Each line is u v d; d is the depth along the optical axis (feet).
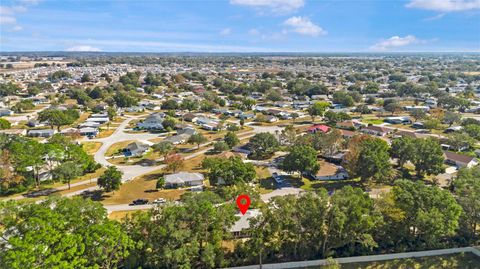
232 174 241.96
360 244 171.01
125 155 338.13
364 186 256.11
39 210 125.80
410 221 168.45
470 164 292.61
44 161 254.88
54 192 243.81
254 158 327.67
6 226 122.21
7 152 245.24
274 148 333.83
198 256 153.48
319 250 167.02
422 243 171.42
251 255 157.99
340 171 275.18
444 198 164.66
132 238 141.90
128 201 229.86
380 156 247.91
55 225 122.42
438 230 156.97
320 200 158.61
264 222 155.33
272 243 159.12
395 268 160.04
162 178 254.47
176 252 138.92
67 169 242.37
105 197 236.02
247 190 211.82
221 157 300.61
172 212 144.56
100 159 325.42
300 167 259.80
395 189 176.55
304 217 155.63
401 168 288.71
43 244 115.34
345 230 158.71
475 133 373.61
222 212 152.46
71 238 119.75
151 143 372.17
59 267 113.91
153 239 142.41
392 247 171.63
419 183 176.96
